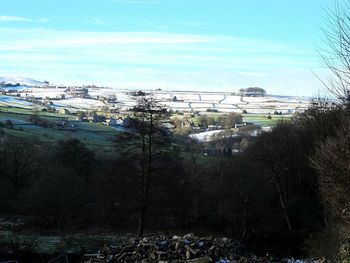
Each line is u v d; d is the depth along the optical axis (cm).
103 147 9644
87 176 7350
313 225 4903
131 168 5159
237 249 2297
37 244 4897
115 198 5834
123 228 6059
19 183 7662
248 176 5775
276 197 5819
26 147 7931
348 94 1509
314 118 4441
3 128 11431
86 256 2370
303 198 5566
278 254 4562
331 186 1656
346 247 2231
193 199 6231
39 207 6050
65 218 6075
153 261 2041
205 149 8762
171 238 2291
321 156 1728
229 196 5944
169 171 5312
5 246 4781
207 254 2061
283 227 5469
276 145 5800
